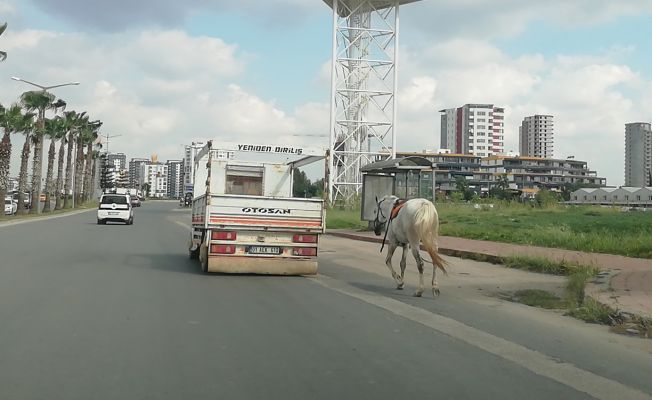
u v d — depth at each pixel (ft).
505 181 408.87
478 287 44.24
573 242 65.16
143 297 36.17
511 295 40.96
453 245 69.41
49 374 20.45
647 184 507.30
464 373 21.42
